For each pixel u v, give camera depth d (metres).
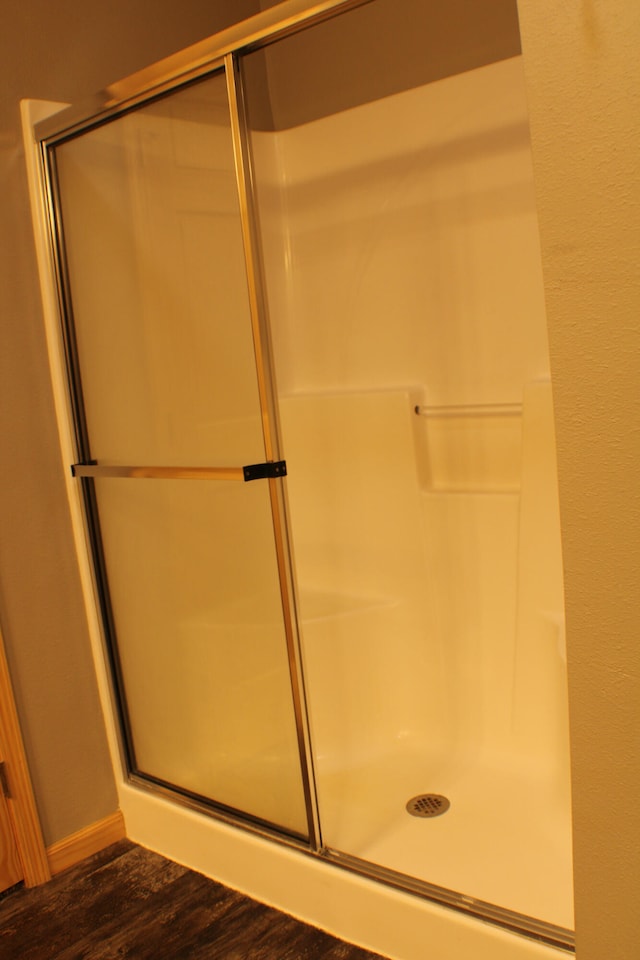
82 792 2.22
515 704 2.19
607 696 1.01
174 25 2.39
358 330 2.64
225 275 1.71
